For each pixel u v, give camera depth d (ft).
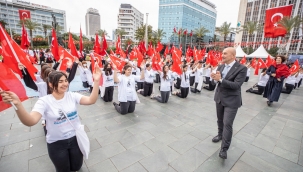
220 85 9.87
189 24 247.91
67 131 6.45
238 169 8.68
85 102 6.61
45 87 10.81
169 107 18.20
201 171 8.45
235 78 9.07
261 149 10.64
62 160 6.59
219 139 11.32
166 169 8.52
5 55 8.55
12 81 5.46
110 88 18.72
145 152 9.88
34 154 9.25
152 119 14.76
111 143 10.71
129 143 10.78
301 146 11.11
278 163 9.30
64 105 6.28
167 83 18.89
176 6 233.55
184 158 9.44
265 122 14.99
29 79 9.32
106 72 18.11
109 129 12.58
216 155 9.80
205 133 12.48
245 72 8.91
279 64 19.12
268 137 12.23
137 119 14.62
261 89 25.26
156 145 10.67
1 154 9.13
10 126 12.30
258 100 22.48
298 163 9.36
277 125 14.40
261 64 32.27
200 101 21.01
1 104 4.99
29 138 10.84
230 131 9.09
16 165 8.35
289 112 17.85
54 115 6.00
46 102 5.89
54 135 6.26
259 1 164.86
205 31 162.81
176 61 20.43
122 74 15.24
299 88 33.81
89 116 14.88
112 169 8.37
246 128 13.66
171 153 9.87
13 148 9.71
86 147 6.91
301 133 13.01
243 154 10.03
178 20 236.43
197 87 24.72
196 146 10.69
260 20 165.68
